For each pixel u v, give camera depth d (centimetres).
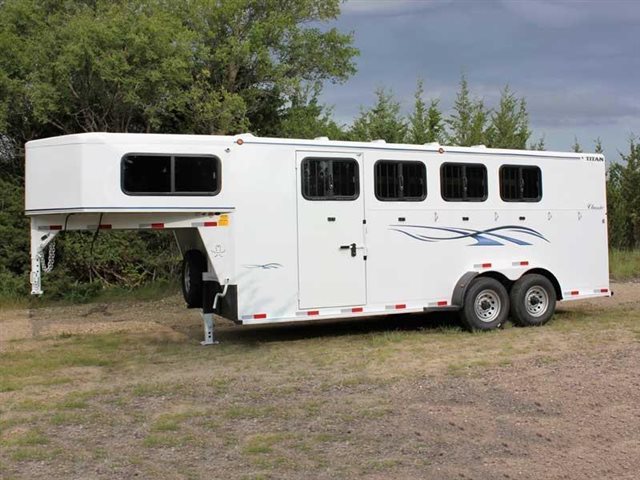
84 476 470
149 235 1797
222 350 937
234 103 1761
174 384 736
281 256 926
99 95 1638
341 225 962
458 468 470
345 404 638
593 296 1154
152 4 1709
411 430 553
